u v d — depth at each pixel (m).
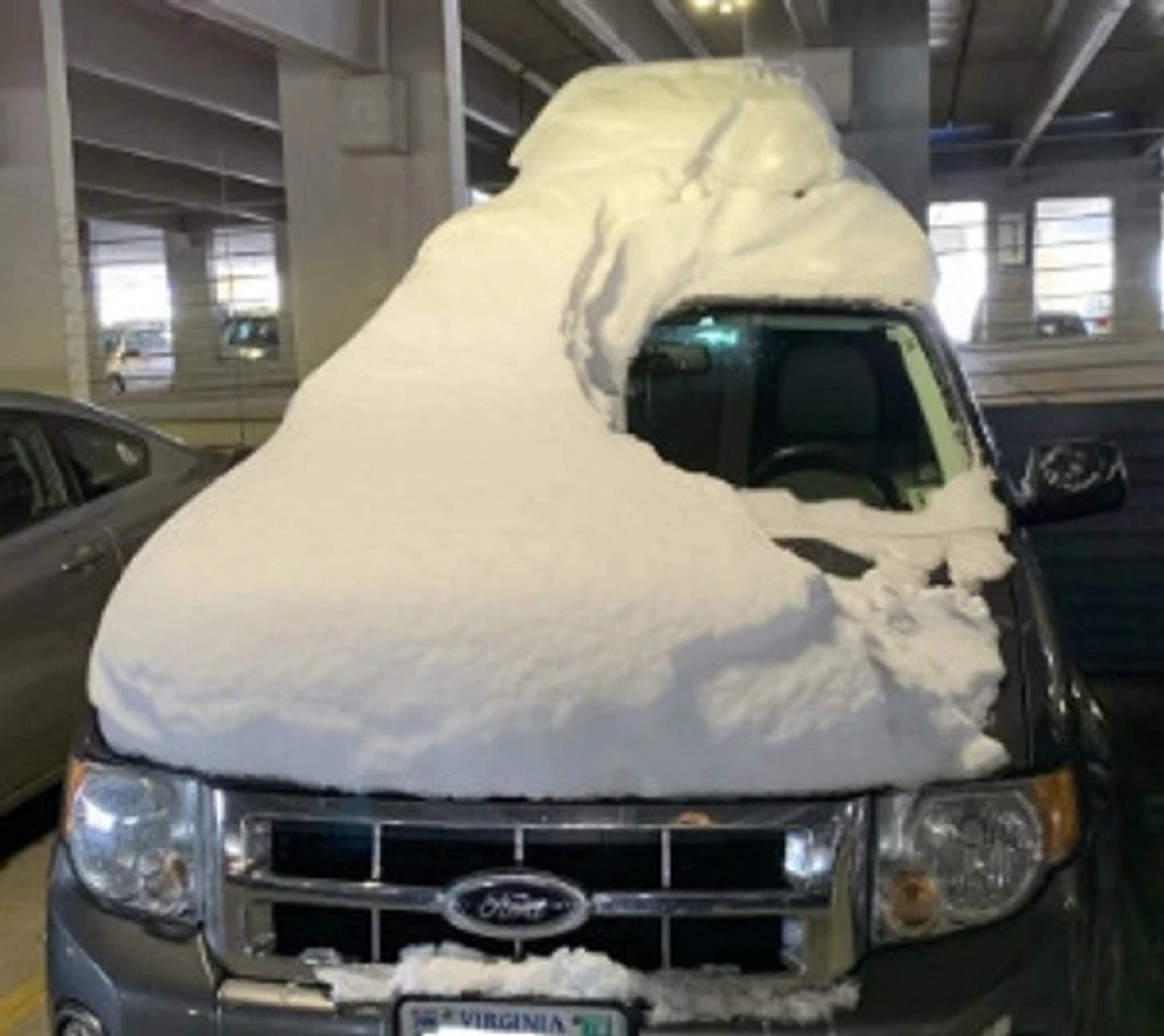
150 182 32.62
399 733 2.23
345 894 2.21
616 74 4.33
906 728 2.23
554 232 3.56
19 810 5.31
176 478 5.47
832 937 2.13
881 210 3.68
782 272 3.50
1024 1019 2.12
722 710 2.20
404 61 15.19
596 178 3.81
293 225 15.60
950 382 3.31
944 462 3.21
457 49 15.52
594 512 2.53
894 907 2.17
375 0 15.04
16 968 4.04
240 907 2.26
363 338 3.31
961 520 2.89
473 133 30.73
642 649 2.23
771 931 2.17
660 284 3.44
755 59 4.43
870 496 3.32
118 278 39.34
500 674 2.23
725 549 2.41
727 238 3.57
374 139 14.97
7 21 12.91
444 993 2.13
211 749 2.31
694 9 21.02
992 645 2.44
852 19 18.92
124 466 5.31
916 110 18.84
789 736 2.18
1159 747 5.07
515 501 2.58
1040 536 6.05
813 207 3.64
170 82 21.47
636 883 2.17
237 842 2.27
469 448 2.79
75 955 2.36
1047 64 27.97
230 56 23.27
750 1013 2.09
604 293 3.37
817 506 2.98
